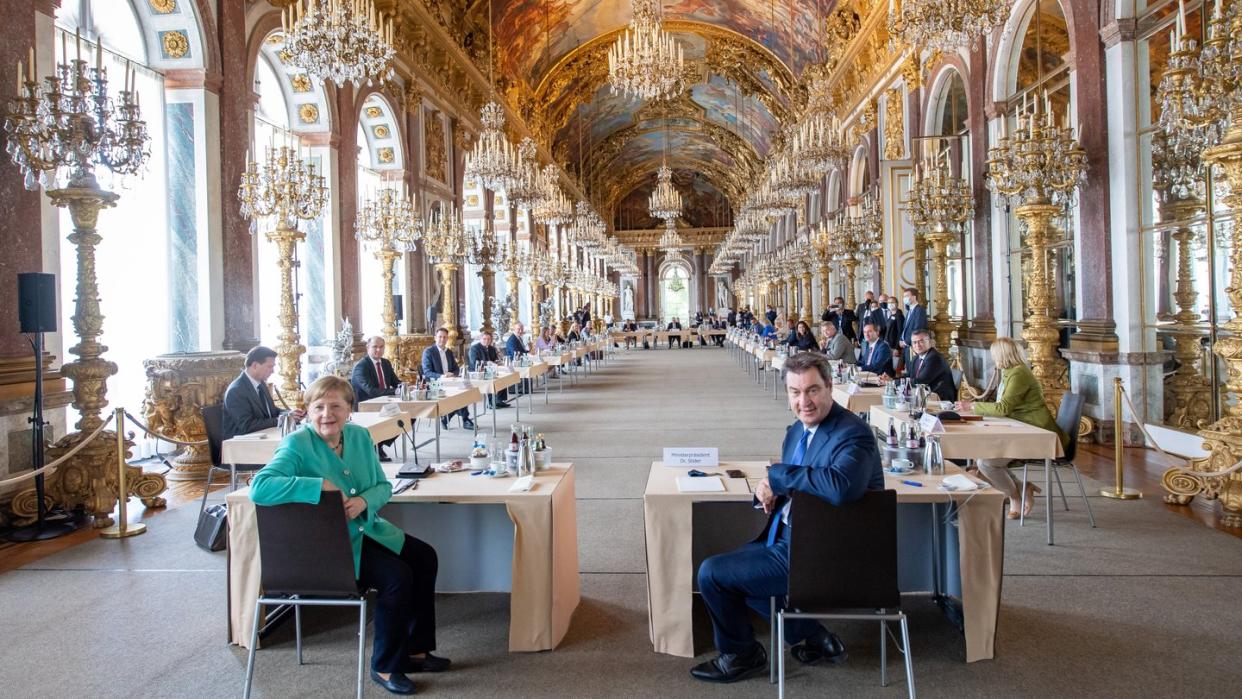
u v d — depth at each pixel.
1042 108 11.07
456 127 20.19
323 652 4.10
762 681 3.69
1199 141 7.92
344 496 3.74
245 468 8.39
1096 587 4.75
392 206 13.00
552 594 4.04
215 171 9.70
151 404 8.38
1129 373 9.02
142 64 9.40
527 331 27.38
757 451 9.38
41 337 6.45
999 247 12.48
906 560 4.75
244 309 10.12
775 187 15.54
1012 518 6.28
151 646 4.17
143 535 6.30
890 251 14.62
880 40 18.72
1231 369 6.11
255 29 10.84
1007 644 4.00
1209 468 6.24
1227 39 5.81
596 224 32.62
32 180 6.32
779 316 32.44
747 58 29.64
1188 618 4.26
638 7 12.07
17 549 5.95
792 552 3.24
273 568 3.52
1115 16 9.02
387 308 13.39
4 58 6.47
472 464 4.77
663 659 3.94
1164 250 8.73
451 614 4.59
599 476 8.12
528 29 25.00
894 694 3.52
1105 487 7.14
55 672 3.87
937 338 13.12
